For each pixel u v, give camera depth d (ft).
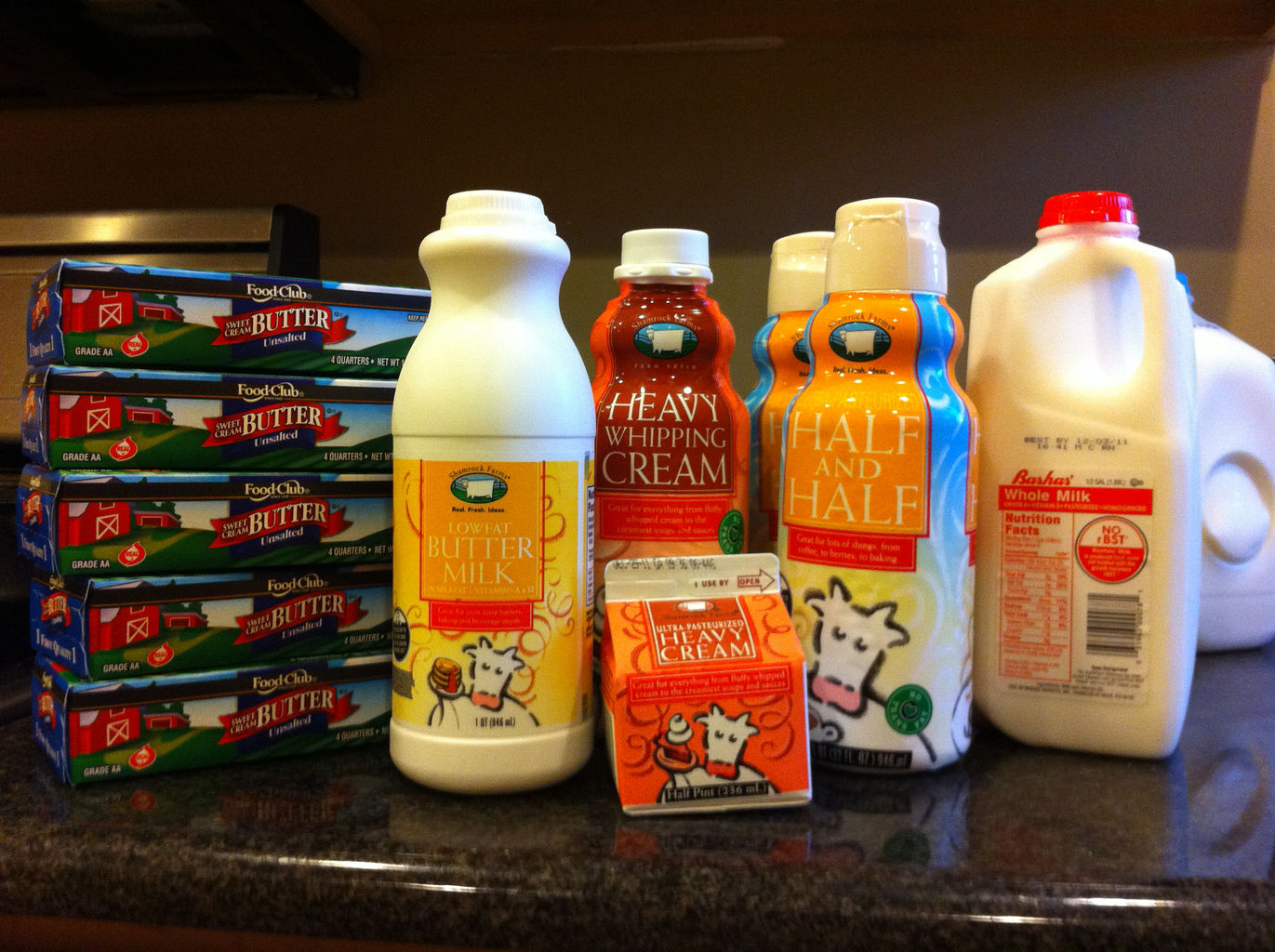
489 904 1.18
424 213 2.99
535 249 1.39
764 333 2.08
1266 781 1.54
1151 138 2.75
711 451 1.65
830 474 1.51
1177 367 1.57
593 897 1.17
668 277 1.66
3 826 1.31
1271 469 2.38
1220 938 1.12
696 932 1.16
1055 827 1.35
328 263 3.03
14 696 1.90
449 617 1.39
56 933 1.26
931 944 1.13
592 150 2.91
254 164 3.04
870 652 1.50
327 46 2.74
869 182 2.83
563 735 1.44
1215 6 2.64
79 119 3.09
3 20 2.39
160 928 1.24
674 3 2.71
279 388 1.58
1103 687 1.63
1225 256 2.77
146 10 2.54
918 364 1.50
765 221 2.87
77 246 2.52
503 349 1.38
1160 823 1.37
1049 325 1.65
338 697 1.64
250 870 1.21
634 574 1.48
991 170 2.80
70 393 1.45
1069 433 1.62
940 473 1.48
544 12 2.79
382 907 1.19
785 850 1.27
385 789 1.47
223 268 2.46
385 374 1.68
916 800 1.45
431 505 1.39
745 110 2.85
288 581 1.60
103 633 1.47
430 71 2.94
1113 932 1.12
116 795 1.44
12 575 2.18
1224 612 2.38
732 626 1.44
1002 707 1.70
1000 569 1.69
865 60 2.80
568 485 1.42
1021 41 2.75
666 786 1.37
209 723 1.54
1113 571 1.61
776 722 1.40
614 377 1.69
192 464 1.53
